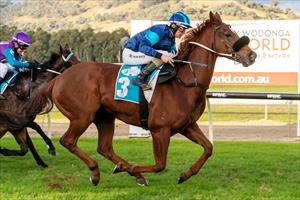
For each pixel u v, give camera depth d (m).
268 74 12.02
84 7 151.88
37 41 47.28
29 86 7.72
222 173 7.15
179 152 9.03
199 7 102.62
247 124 14.62
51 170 7.36
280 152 9.12
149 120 6.08
